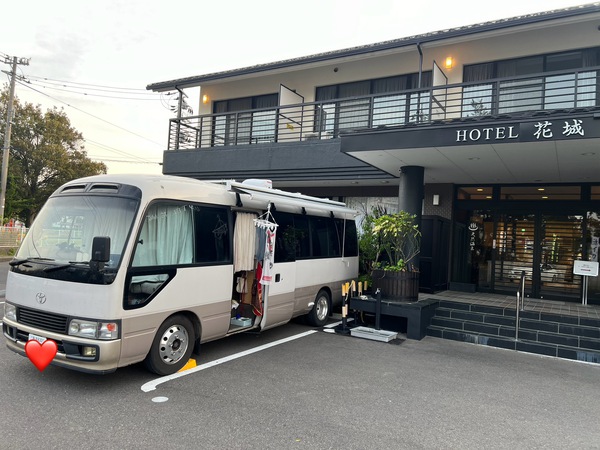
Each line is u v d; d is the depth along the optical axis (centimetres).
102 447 352
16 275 507
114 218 493
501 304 920
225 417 421
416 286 867
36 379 494
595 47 1050
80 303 454
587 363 692
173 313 533
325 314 896
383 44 1134
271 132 1511
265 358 630
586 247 1054
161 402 449
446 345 768
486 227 1192
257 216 708
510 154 799
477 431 421
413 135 788
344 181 1239
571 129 661
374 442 386
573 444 403
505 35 1145
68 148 3550
